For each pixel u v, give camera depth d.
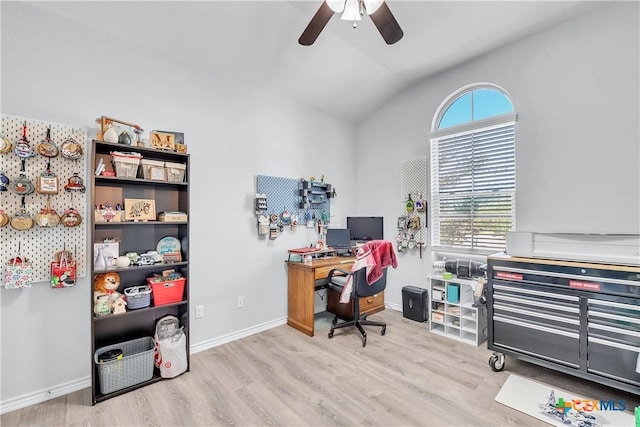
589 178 2.39
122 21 2.15
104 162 2.16
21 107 1.87
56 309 1.99
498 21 2.50
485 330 2.88
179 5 2.13
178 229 2.51
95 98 2.14
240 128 2.96
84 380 2.09
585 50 2.40
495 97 3.02
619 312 1.83
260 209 3.02
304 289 3.07
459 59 3.09
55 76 1.99
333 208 3.94
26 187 1.86
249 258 3.01
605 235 2.00
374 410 1.83
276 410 1.84
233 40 2.51
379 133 4.00
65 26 2.03
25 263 1.85
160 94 2.44
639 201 2.18
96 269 1.95
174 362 2.19
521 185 2.75
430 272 3.45
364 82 3.43
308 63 2.96
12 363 1.85
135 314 2.33
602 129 2.33
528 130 2.71
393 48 2.89
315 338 2.92
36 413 1.81
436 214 3.47
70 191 2.03
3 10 1.83
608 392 2.01
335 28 2.60
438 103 3.37
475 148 3.13
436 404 1.89
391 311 3.73
